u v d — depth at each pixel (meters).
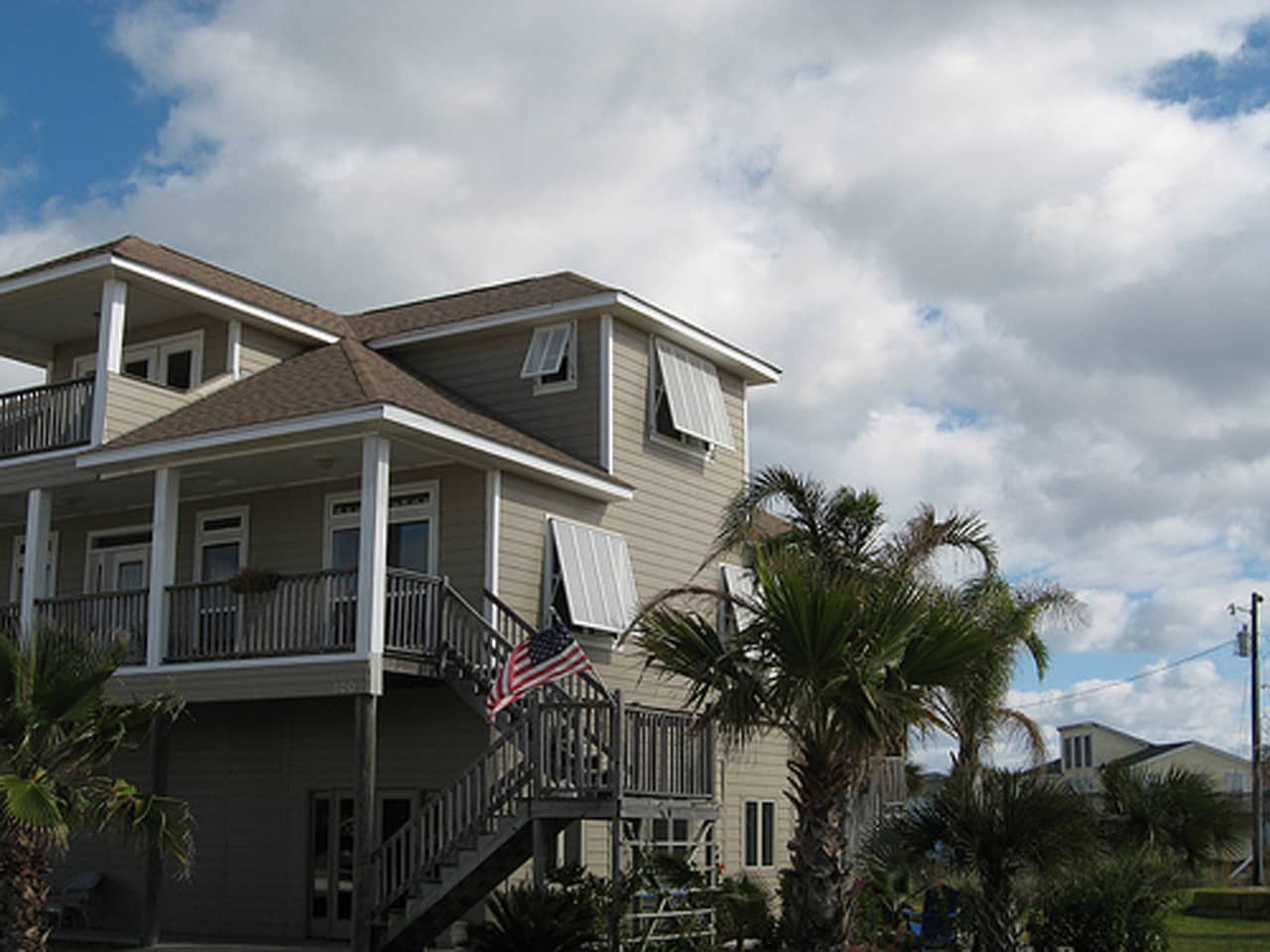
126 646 14.07
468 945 16.00
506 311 22.38
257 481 21.05
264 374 21.39
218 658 18.27
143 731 18.88
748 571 18.33
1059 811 14.49
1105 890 16.41
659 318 22.58
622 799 15.70
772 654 13.20
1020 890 16.56
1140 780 17.28
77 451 19.91
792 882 13.34
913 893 19.02
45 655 13.21
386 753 19.84
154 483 20.73
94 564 23.22
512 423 22.41
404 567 20.09
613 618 20.75
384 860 16.66
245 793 21.11
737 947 18.31
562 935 15.28
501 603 18.83
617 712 15.87
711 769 18.02
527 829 16.59
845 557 17.33
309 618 18.20
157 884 18.34
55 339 23.75
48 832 12.91
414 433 17.88
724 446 24.14
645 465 22.50
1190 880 17.53
